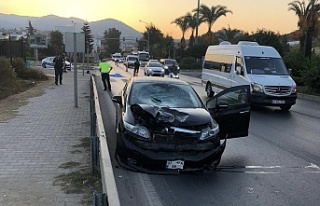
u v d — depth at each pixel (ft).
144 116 20.83
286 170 22.72
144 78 27.53
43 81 78.69
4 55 79.05
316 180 21.03
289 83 48.47
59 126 31.09
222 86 57.52
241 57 52.24
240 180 20.52
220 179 20.54
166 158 19.70
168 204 16.98
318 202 17.89
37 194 16.25
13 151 23.06
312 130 36.24
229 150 27.02
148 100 24.20
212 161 20.71
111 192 13.96
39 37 170.09
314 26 118.42
